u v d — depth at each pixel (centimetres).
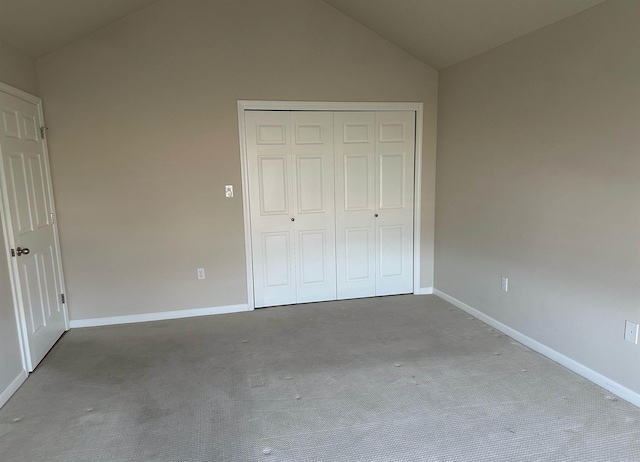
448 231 418
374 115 414
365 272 438
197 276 394
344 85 400
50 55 341
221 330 358
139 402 248
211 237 392
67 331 363
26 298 287
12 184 277
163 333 355
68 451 205
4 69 279
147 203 375
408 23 354
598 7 239
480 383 261
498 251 342
